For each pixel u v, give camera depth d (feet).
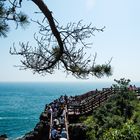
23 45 24.95
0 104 469.57
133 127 66.59
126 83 97.55
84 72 26.11
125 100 89.20
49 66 26.02
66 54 25.81
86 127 82.74
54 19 23.75
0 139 164.66
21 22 23.85
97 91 135.95
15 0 22.65
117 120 77.36
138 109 87.45
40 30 24.90
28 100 564.71
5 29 23.29
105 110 86.79
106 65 26.12
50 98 632.38
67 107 103.14
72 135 82.74
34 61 25.57
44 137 92.12
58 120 90.84
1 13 22.89
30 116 309.63
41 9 22.98
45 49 25.77
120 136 65.46
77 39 25.12
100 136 73.77
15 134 198.08
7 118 292.20
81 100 133.59
